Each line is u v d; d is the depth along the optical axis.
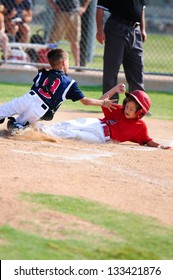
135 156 14.78
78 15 28.84
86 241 9.58
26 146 14.85
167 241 9.80
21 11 30.39
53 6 29.09
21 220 10.09
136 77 21.42
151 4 61.81
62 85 15.79
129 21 20.83
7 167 12.85
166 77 28.17
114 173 13.12
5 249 9.21
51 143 15.41
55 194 11.33
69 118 19.50
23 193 11.23
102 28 21.19
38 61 29.25
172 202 11.53
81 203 10.98
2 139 15.42
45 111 15.84
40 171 12.76
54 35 29.48
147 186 12.40
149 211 10.95
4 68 27.22
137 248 9.49
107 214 10.61
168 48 46.22
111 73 21.08
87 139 15.96
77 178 12.47
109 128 16.08
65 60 15.95
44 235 9.66
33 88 15.95
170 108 23.31
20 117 16.11
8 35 30.25
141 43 21.30
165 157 14.96
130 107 15.82
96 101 15.84
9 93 24.02
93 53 33.56
